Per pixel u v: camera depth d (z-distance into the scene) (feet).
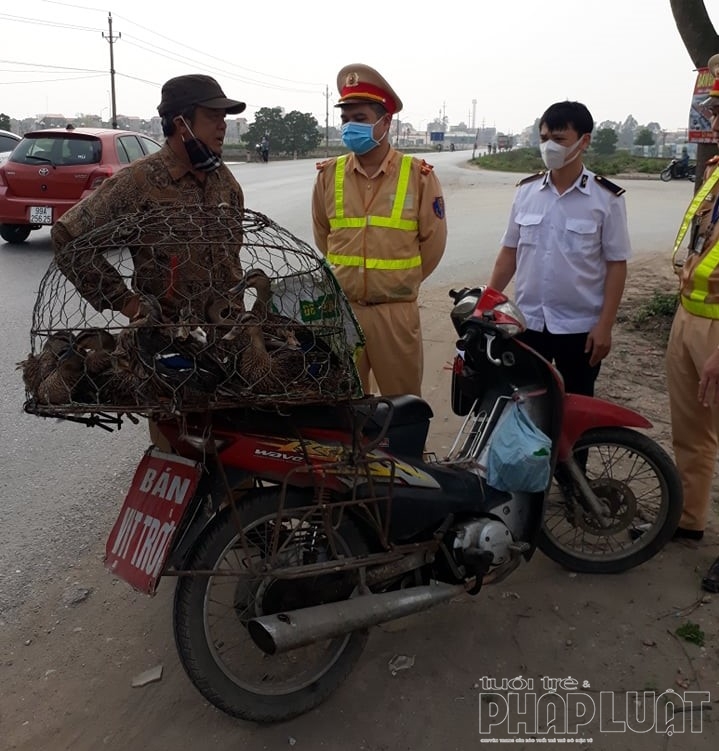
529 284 12.69
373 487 8.93
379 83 12.01
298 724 8.80
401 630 10.39
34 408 7.87
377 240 12.43
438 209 12.73
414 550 9.38
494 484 10.15
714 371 10.45
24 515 13.12
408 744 8.55
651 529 11.50
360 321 12.73
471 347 10.68
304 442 8.49
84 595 10.98
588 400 11.26
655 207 61.46
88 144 34.65
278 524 8.37
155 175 9.77
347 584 9.00
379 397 9.30
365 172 12.59
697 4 20.74
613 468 14.20
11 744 8.45
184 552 8.19
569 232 12.17
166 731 8.68
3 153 50.83
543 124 11.91
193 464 8.09
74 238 9.26
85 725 8.74
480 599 11.05
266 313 8.25
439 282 30.99
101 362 7.68
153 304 7.84
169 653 9.90
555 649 10.03
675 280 29.58
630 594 11.15
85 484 14.29
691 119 19.90
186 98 9.59
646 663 9.78
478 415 11.00
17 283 28.30
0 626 10.33
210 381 7.68
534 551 11.27
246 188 69.41
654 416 17.24
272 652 8.11
